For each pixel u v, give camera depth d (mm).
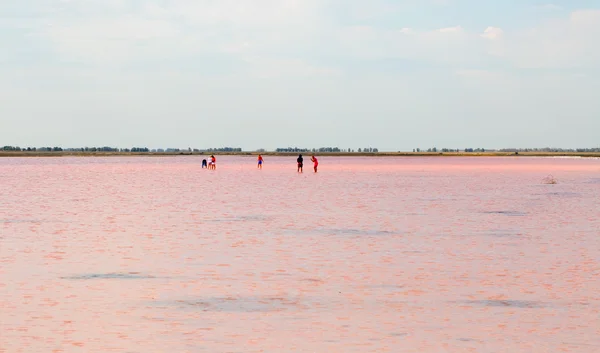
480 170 159750
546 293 24625
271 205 59719
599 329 20203
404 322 20984
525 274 28047
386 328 20375
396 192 76938
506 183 96875
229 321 21094
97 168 182250
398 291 25031
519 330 20141
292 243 36625
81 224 45312
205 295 24422
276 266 29906
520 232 40938
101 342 18969
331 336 19578
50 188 86000
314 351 18266
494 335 19656
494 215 50750
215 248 34844
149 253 33250
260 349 18422
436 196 70312
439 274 28094
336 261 31078
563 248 34688
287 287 25703
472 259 31547
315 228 43156
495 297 24062
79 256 32312
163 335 19656
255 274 28109
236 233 40688
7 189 83625
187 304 23141
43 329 20141
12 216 50250
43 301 23438
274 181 103562
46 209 55906
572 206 58156
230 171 153750
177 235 39812
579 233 40438
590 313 21922
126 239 38062
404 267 29641
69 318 21344
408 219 48219
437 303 23281
